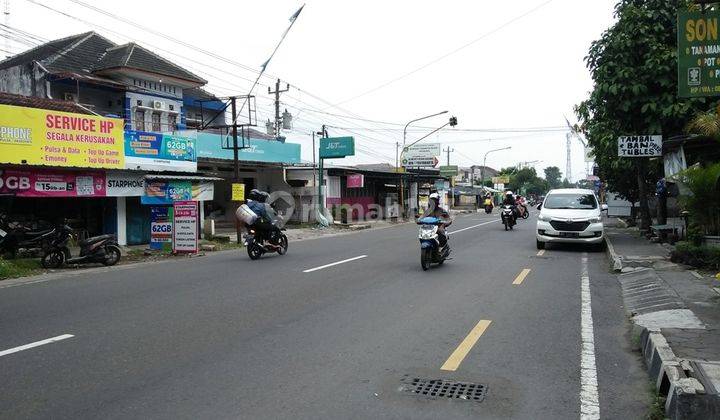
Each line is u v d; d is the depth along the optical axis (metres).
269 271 12.09
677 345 5.53
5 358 5.77
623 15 15.53
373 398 4.66
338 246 18.09
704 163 13.20
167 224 16.94
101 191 16.83
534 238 20.31
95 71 21.45
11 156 14.80
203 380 5.10
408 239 20.78
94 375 5.24
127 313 7.89
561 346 6.20
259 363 5.59
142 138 19.05
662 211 17.27
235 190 19.98
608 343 6.33
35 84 20.38
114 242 14.45
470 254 15.05
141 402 4.58
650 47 14.97
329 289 9.71
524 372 5.32
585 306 8.30
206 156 23.98
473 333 6.72
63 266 13.93
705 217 11.91
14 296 9.45
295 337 6.55
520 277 11.02
